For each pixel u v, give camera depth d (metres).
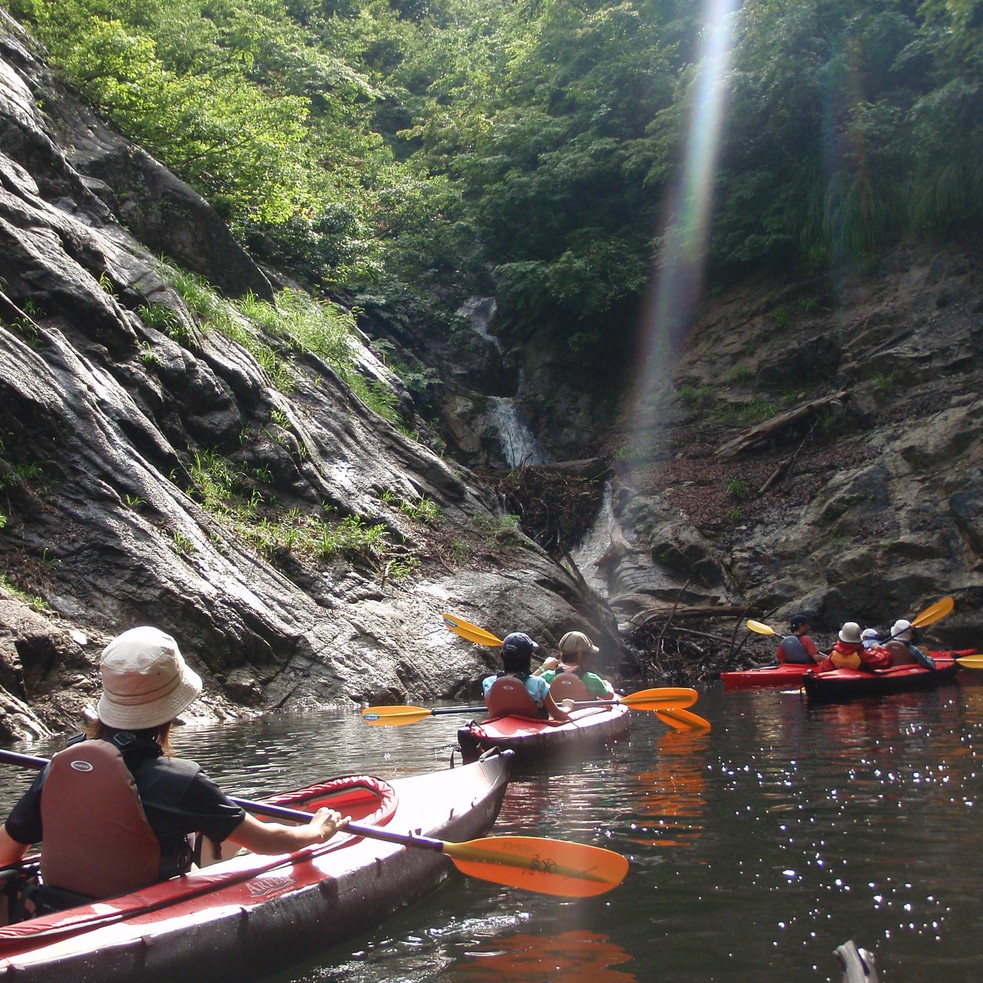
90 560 10.29
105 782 2.92
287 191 19.91
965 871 3.69
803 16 20.77
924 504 16.14
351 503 14.12
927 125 19.39
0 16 16.78
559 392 23.70
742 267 23.45
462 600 13.41
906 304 19.77
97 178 15.97
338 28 34.38
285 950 3.03
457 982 2.85
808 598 16.08
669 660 14.89
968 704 9.02
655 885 3.69
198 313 14.95
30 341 11.45
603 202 25.00
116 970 2.62
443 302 26.27
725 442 20.27
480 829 4.45
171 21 20.59
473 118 26.95
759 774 5.83
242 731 8.71
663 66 24.34
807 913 3.32
